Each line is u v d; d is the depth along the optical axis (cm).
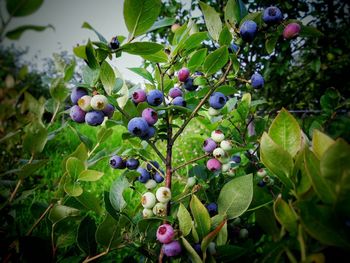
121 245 21
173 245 18
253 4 74
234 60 23
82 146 20
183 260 18
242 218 25
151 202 22
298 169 15
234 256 17
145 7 18
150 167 25
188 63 24
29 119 23
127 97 23
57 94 24
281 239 15
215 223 19
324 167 12
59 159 79
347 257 12
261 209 17
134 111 22
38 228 34
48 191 51
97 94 21
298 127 17
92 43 18
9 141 26
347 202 12
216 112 26
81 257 21
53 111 24
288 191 16
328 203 12
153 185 24
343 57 78
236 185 20
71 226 22
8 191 24
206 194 26
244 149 24
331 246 12
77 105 21
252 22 21
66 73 23
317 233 12
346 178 12
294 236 14
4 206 21
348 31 75
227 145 24
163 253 19
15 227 23
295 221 13
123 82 23
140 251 20
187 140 83
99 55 19
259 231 23
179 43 23
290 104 81
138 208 25
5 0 13
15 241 20
